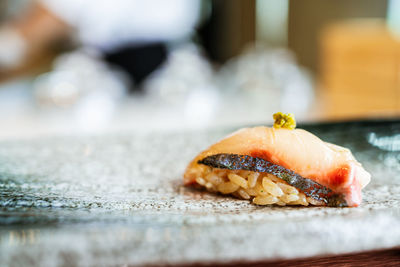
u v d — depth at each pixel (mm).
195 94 498
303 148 212
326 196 206
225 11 852
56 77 474
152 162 264
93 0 638
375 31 544
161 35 687
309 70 822
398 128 288
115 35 662
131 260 169
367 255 188
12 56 606
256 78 515
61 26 640
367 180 212
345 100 546
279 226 178
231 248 174
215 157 219
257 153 214
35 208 202
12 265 166
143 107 449
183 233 172
